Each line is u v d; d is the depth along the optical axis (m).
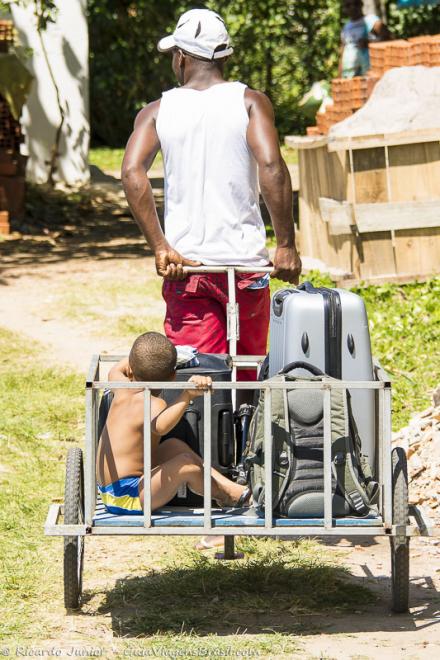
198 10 12.23
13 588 11.40
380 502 10.02
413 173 24.59
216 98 11.73
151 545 12.94
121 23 64.50
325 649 9.60
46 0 42.53
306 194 29.25
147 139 11.91
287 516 9.85
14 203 39.00
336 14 66.88
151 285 29.72
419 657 9.38
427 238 24.80
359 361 10.76
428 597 11.06
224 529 9.71
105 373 21.20
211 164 11.77
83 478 10.59
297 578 11.51
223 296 12.04
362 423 10.82
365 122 25.73
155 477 10.06
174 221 11.98
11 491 14.77
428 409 16.17
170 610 10.69
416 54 28.42
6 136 38.56
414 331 21.81
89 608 10.82
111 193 46.38
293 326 10.70
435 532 9.77
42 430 17.77
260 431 10.02
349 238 25.31
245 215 11.96
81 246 36.50
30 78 38.50
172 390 10.81
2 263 33.47
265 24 67.38
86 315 26.27
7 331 24.73
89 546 12.94
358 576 11.80
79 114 46.91
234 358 11.88
